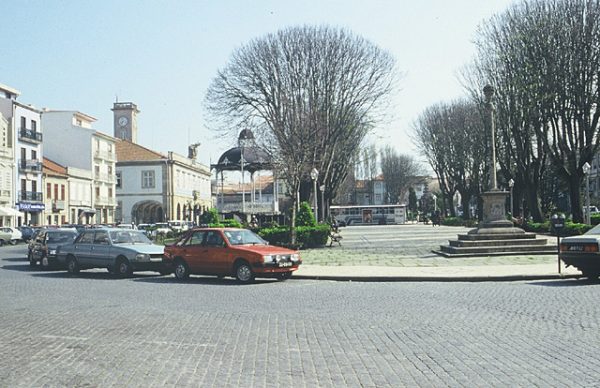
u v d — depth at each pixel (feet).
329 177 173.37
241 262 57.77
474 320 32.89
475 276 56.34
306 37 136.56
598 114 112.27
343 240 128.16
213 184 403.54
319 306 39.78
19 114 209.15
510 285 50.55
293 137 128.88
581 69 108.17
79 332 31.32
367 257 81.82
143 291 51.26
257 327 32.04
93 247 69.82
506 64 120.16
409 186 355.36
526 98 116.16
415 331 30.12
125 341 28.73
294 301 42.68
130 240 70.69
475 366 22.81
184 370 22.97
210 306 40.73
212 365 23.70
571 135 115.96
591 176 250.57
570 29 107.65
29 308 41.06
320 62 135.33
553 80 109.81
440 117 216.74
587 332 28.58
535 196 138.41
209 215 126.31
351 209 299.99
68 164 255.29
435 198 370.12
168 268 67.82
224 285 55.93
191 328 32.01
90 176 255.50
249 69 136.87
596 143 114.62
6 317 36.96
